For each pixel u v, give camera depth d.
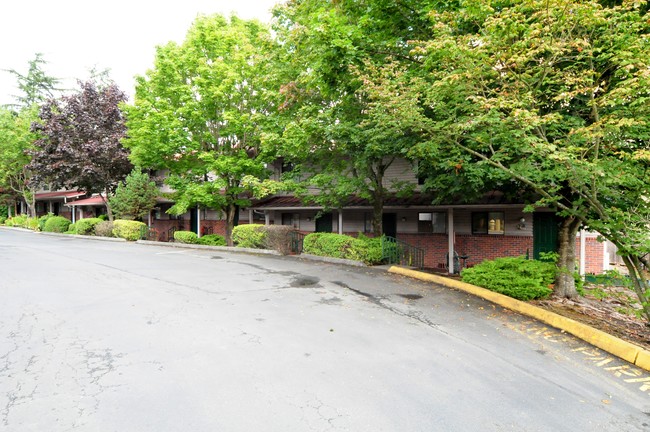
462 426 3.50
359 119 10.61
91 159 23.73
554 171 6.62
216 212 24.62
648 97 5.55
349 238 13.16
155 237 22.33
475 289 8.59
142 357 4.88
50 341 5.38
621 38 6.04
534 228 14.70
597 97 6.66
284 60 12.06
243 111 17.38
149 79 17.94
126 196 22.44
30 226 32.31
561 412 3.81
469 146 7.79
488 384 4.36
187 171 18.70
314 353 5.11
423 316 6.93
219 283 9.49
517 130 5.93
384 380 4.38
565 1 5.54
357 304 7.68
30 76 42.97
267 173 18.05
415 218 17.36
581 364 5.02
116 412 3.60
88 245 19.38
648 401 4.11
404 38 9.53
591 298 10.13
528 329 6.34
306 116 11.95
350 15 9.97
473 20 6.92
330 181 14.19
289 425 3.44
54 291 8.38
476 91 6.63
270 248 16.06
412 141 8.59
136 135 17.75
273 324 6.29
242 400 3.86
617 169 6.09
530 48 6.19
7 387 4.05
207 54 17.36
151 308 7.11
